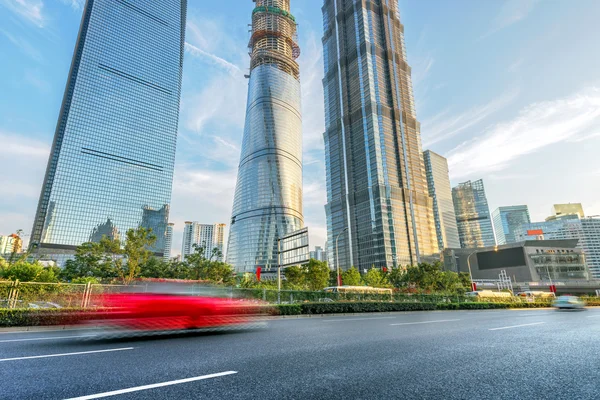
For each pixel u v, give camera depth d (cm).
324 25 17862
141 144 13675
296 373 490
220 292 1167
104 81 13188
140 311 952
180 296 1041
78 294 1472
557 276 9719
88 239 11625
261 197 14838
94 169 12294
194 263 5153
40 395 387
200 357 612
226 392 399
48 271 3281
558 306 3023
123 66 13838
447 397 380
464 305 2984
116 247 3928
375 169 12750
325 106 16512
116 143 13025
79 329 1177
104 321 924
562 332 968
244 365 543
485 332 978
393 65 15062
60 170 11612
